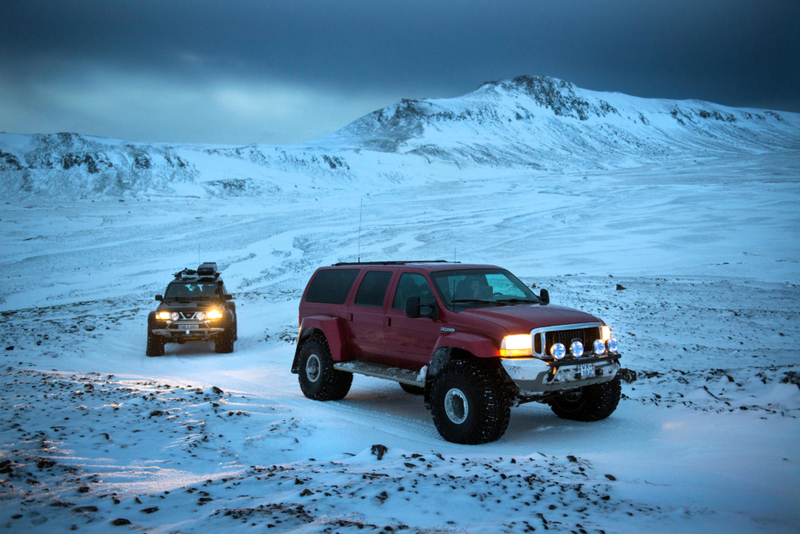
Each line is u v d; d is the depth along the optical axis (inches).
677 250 1515.7
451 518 124.0
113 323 669.3
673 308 679.1
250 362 462.3
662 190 3093.0
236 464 173.6
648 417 248.1
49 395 263.1
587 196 3090.6
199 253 1833.2
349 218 2600.9
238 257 1775.3
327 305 307.7
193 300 533.3
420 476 151.9
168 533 111.9
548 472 161.2
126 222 2620.6
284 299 920.9
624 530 116.3
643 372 351.6
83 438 191.6
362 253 1759.4
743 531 117.1
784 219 1892.2
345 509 128.1
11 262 1759.4
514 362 207.6
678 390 287.4
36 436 189.2
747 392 258.1
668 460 182.9
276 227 2379.4
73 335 577.6
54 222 2598.4
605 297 780.0
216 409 237.8
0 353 473.1
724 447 191.0
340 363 286.7
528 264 1430.9
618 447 205.9
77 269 1637.6
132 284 1391.5
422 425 249.4
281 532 112.7
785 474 156.2
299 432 213.2
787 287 865.5
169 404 244.7
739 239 1614.2
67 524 115.6
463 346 218.8
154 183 5147.6
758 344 462.9
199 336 502.0
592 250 1595.7
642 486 146.8
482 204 2977.4
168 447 185.5
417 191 3860.7
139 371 421.7
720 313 629.9
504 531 113.4
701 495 140.3
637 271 1199.6
